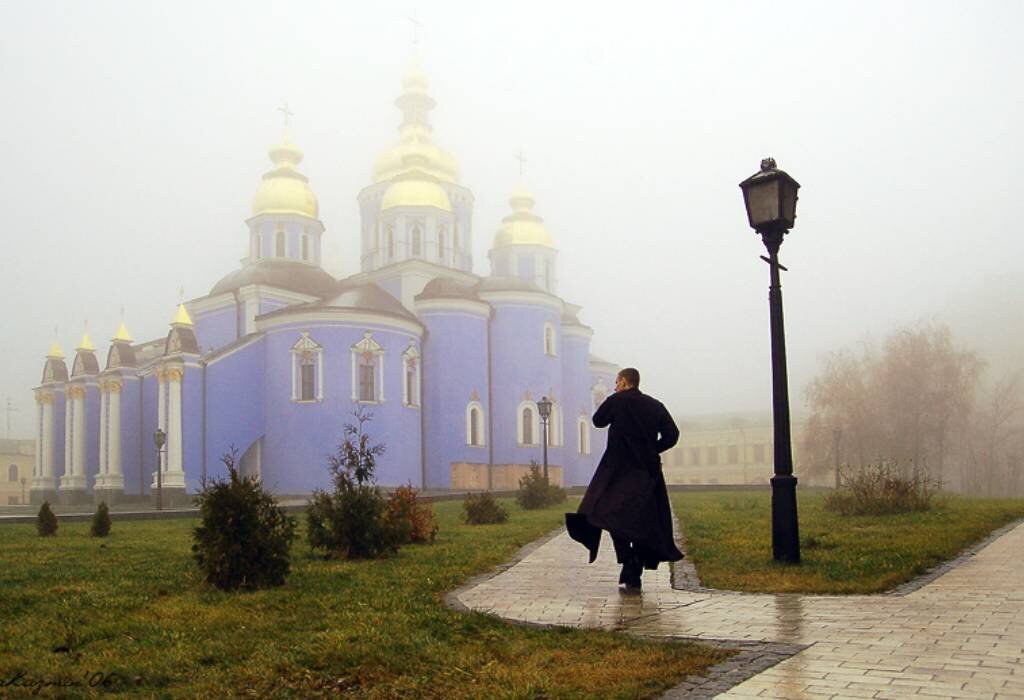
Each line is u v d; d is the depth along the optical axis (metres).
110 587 10.57
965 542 11.98
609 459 9.34
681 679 5.76
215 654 7.09
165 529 21.80
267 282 55.31
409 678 6.23
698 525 16.23
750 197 10.91
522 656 6.61
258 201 58.97
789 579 9.45
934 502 19.25
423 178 59.03
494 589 9.80
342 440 47.81
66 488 56.12
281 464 48.59
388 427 49.06
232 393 48.66
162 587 10.41
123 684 6.34
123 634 7.96
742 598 8.64
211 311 56.28
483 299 55.91
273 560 10.38
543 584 10.14
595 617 7.99
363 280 58.19
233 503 10.34
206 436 47.50
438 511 26.19
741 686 5.50
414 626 7.70
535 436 55.09
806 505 21.67
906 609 7.72
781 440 10.62
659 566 11.27
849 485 18.59
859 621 7.28
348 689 6.13
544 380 55.81
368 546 13.04
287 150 60.28
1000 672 5.61
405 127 63.44
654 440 9.37
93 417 57.38
